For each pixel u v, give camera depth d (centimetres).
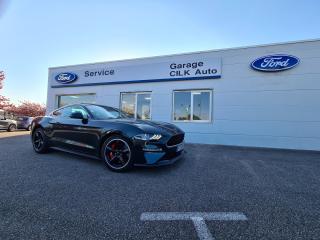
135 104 1009
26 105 3322
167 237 204
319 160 570
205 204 278
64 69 1164
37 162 477
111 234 208
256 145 807
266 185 358
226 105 848
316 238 204
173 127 473
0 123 1703
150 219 237
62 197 292
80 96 1137
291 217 246
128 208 263
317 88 751
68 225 222
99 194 305
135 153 403
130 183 353
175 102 935
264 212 258
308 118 757
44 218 236
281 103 786
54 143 539
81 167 445
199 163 507
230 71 848
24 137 984
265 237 205
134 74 1002
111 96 1052
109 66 1055
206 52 881
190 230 216
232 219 239
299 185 361
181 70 917
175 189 330
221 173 425
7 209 256
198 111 899
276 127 789
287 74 781
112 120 461
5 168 425
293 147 767
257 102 812
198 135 884
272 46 799
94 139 455
